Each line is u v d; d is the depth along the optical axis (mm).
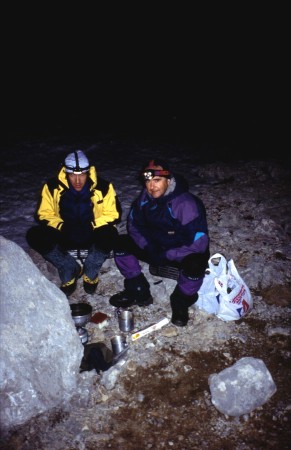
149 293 3551
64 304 2756
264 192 5551
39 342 2574
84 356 3070
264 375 2723
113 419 2639
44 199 3510
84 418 2631
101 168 6480
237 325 3322
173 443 2514
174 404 2736
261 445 2494
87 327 3332
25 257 2602
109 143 7848
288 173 6125
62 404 2684
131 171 6355
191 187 5785
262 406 2709
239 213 4977
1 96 11664
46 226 3465
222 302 3281
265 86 13141
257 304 3547
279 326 3307
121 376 2910
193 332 3262
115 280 3881
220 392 2670
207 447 2490
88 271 3533
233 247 4297
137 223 3307
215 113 10398
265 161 6465
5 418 2518
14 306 2486
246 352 3100
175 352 3100
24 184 5820
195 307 3453
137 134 8516
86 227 3582
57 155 7105
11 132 8477
